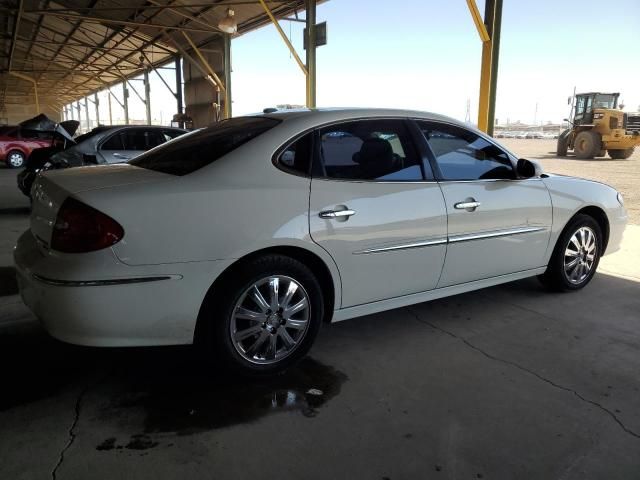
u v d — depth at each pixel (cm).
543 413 246
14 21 2020
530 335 338
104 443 220
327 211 277
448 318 368
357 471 204
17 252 276
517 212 361
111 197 233
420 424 237
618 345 323
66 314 230
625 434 230
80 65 3123
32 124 1279
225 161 263
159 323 243
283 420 239
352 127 302
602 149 1955
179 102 2238
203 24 1622
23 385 268
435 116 338
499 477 202
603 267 498
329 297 296
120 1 1669
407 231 306
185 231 241
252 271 260
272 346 274
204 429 231
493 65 810
